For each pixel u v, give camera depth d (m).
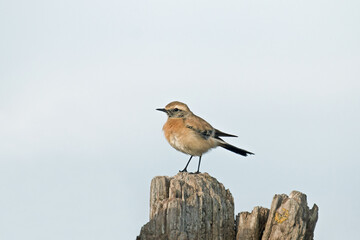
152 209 12.90
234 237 13.08
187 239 11.75
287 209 12.55
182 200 12.02
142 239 11.95
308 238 12.84
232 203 13.29
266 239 12.59
